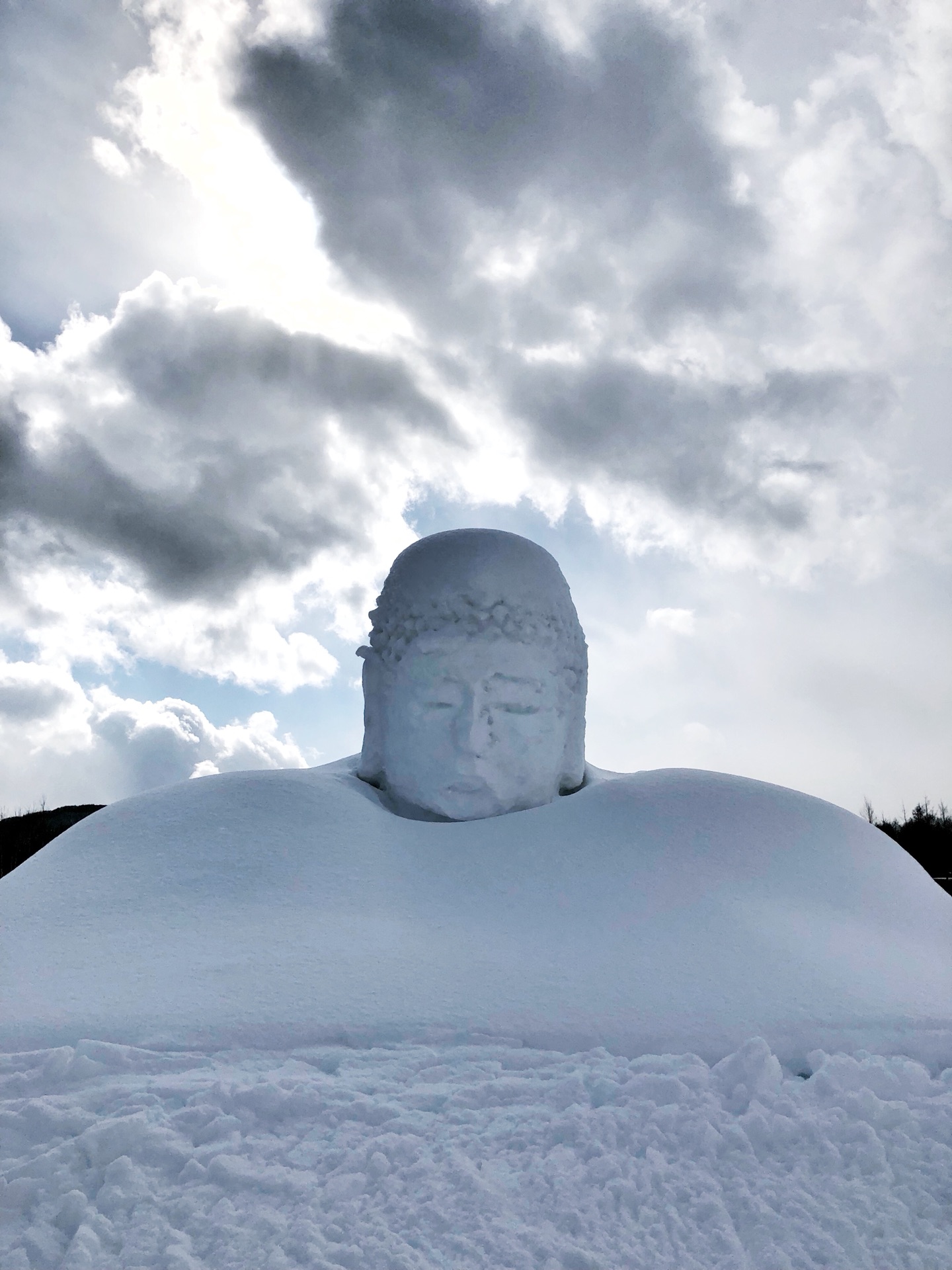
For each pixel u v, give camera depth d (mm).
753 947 7141
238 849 8344
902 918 8000
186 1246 3902
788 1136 4844
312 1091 5148
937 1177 4551
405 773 9383
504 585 9305
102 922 7438
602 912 7660
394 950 7043
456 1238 3963
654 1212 4223
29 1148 4691
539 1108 5160
